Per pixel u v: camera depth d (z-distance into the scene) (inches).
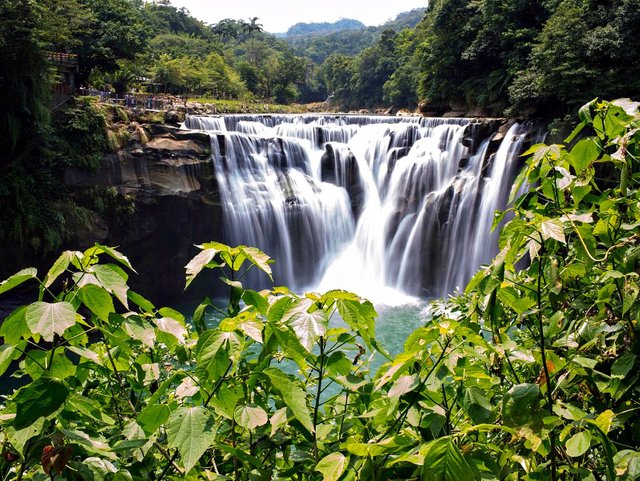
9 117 664.4
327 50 7834.6
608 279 81.8
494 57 1256.8
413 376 69.0
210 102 2225.6
